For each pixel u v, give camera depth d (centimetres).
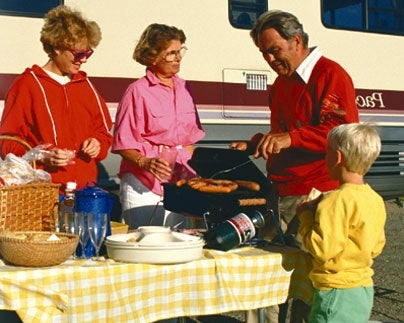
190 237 294
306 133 355
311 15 715
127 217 430
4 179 312
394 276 605
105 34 606
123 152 412
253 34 381
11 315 292
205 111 653
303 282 314
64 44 380
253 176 358
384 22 762
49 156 355
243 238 311
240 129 671
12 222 310
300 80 375
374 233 293
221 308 294
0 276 261
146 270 281
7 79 572
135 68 618
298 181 375
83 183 394
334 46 730
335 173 307
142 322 282
